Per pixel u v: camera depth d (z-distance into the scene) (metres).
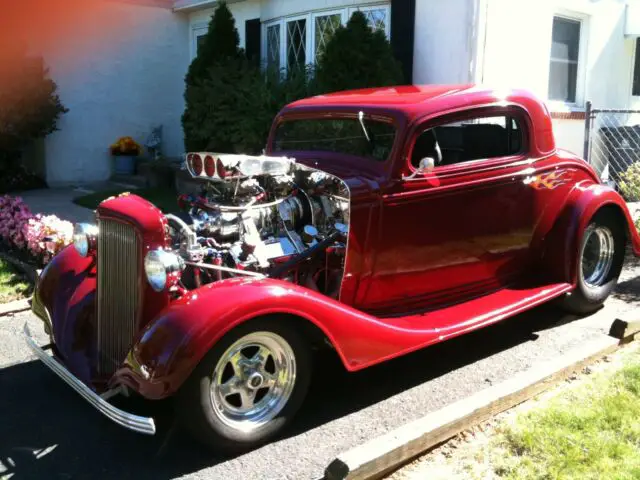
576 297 4.79
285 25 9.96
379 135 3.90
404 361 4.20
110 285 3.43
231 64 9.45
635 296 5.46
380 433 3.32
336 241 3.76
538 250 4.66
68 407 3.67
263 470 3.00
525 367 4.07
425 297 4.18
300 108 4.55
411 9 8.06
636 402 3.45
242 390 3.12
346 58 7.79
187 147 10.12
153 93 12.15
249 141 8.53
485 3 7.38
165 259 3.08
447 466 2.97
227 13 10.07
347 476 2.71
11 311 5.14
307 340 3.27
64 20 10.93
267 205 3.81
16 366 4.21
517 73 7.96
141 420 2.78
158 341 2.90
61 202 9.52
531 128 4.43
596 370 3.92
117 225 3.33
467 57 7.48
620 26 9.38
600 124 9.38
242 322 2.98
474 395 3.38
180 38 12.28
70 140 11.36
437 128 4.33
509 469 2.90
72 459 3.13
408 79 8.23
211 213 3.77
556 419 3.29
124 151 11.62
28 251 6.24
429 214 3.94
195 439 3.07
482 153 4.54
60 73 11.04
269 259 3.67
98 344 3.55
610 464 2.89
